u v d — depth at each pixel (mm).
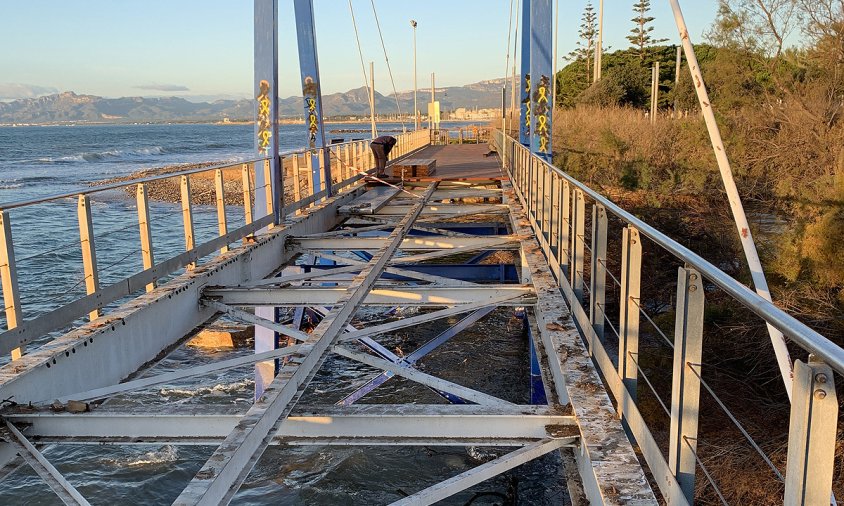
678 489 2945
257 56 10914
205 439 4461
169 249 29562
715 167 21875
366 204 14820
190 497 3041
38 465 4125
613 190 25297
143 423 4480
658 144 26844
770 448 9922
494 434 4402
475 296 7871
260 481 11344
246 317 7457
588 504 3686
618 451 3617
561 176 7051
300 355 4887
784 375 4461
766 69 24297
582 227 5973
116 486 11312
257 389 12031
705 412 11234
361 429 4445
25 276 24922
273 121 10953
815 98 20406
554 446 4141
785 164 19953
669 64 57281
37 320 5152
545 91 13953
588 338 5145
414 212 12609
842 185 13844
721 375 11984
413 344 17797
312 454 11984
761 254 14336
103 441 4465
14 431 4367
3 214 4902
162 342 6691
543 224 9438
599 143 28719
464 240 11172
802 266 12383
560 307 6426
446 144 52844
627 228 3959
